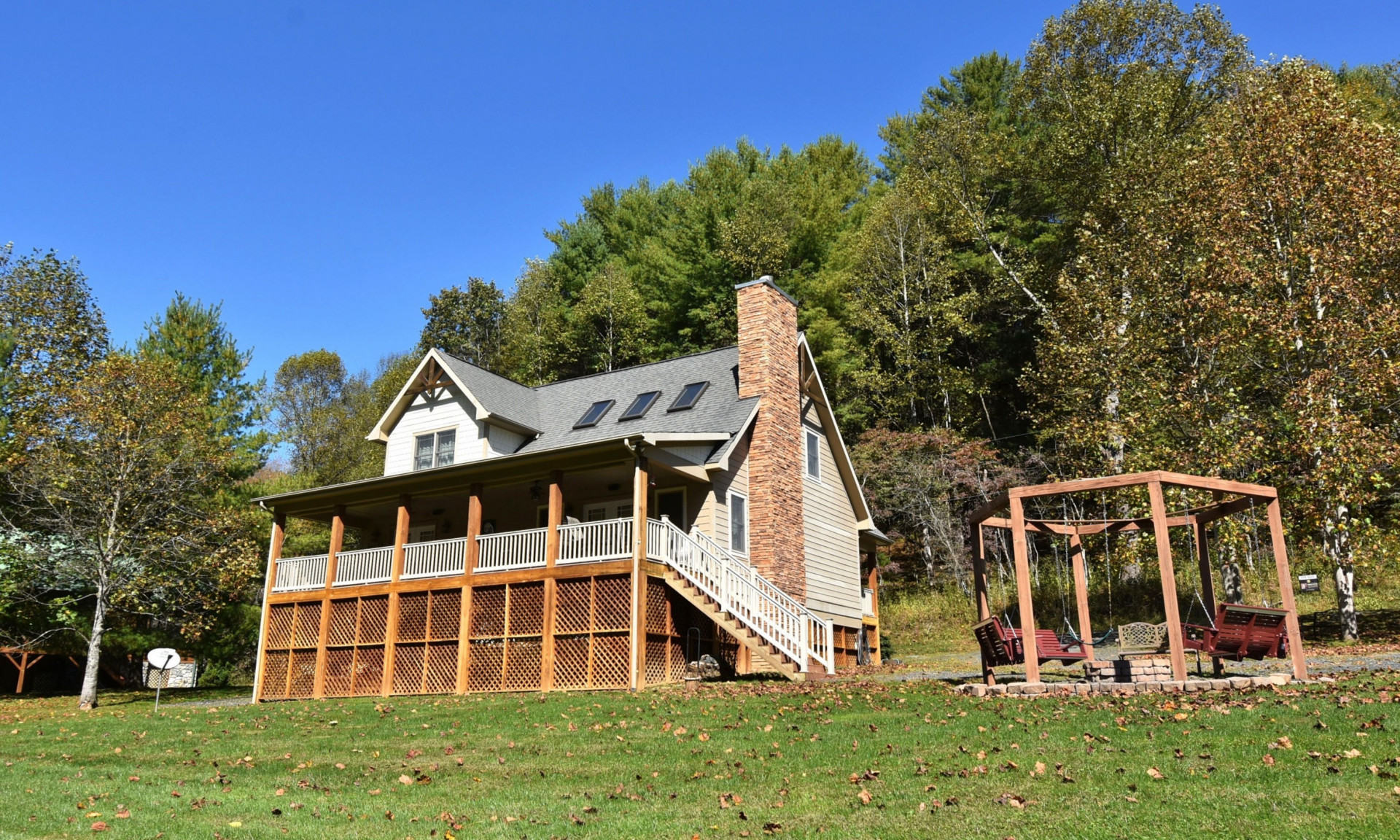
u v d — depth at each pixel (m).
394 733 10.99
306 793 7.71
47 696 23.75
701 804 6.62
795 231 33.53
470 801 7.11
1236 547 20.62
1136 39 27.27
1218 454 17.92
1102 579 26.19
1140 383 20.72
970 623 26.02
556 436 20.98
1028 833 5.36
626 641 15.57
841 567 22.42
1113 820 5.47
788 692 12.98
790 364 20.95
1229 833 5.09
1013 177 32.25
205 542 23.48
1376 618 19.53
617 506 19.52
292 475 38.19
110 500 21.66
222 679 28.70
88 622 24.83
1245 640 11.38
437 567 18.09
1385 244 17.73
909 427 32.72
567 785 7.53
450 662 17.41
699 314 33.28
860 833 5.61
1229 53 26.22
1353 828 5.01
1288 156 18.52
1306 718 8.01
